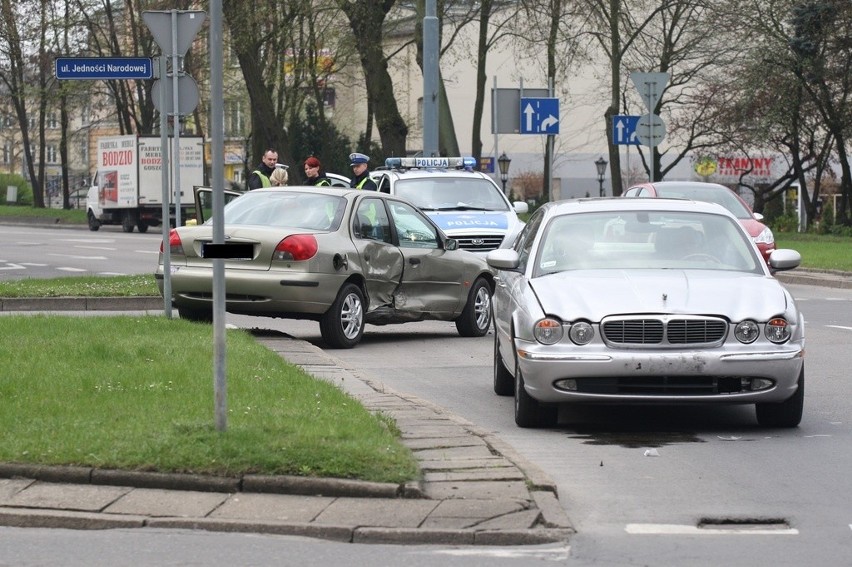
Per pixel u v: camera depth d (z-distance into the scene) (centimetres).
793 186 11844
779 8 8519
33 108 15025
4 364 2084
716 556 1219
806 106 9000
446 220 4125
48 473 1424
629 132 5684
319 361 2423
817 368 2578
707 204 2167
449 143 6862
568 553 1228
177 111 3030
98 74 2953
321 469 1403
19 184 16888
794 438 1834
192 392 1844
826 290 4709
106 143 10662
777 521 1359
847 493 1480
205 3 7262
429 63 4862
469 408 2109
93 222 10931
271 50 8619
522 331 1881
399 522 1290
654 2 8944
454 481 1431
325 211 2911
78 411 1686
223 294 1519
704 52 9169
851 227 8625
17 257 6272
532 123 5125
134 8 10469
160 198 10206
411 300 3073
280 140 8194
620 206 2153
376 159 11294
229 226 2847
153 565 1180
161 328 2672
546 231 2109
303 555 1214
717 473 1590
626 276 1944
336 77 11631
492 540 1259
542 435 1864
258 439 1488
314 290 2783
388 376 2489
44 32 11000
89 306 3666
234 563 1187
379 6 7438
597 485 1522
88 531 1295
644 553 1228
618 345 1812
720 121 9662
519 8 7962
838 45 8356
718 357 1800
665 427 1931
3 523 1315
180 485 1402
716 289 1881
